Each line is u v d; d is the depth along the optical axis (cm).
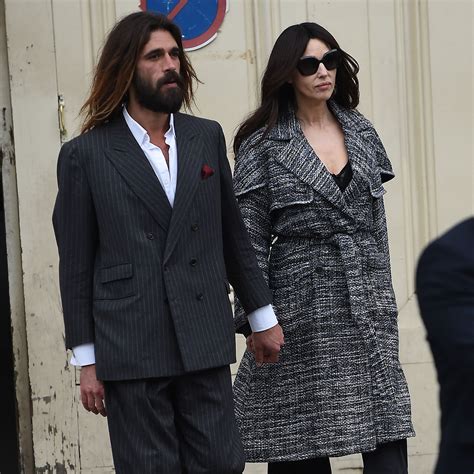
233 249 1639
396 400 1736
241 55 2198
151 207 1521
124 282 1517
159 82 1532
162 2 2167
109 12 2145
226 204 1625
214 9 2186
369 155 1775
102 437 2134
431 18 2275
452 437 921
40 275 2116
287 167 1739
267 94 1778
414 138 2283
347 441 1705
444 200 2281
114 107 1550
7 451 2452
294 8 2219
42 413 2119
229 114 2194
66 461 2127
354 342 1725
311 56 1744
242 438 1756
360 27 2252
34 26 2112
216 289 1559
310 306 1725
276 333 1658
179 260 1532
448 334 898
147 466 1516
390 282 1778
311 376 1723
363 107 2256
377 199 1780
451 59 2284
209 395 1555
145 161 1536
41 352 2117
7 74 2123
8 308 2441
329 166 1761
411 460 2252
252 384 1758
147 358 1512
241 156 1783
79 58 2127
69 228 1530
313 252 1734
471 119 2291
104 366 1520
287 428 1736
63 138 2122
